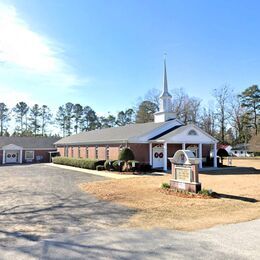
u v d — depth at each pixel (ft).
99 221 29.27
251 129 212.02
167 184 51.83
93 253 19.70
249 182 61.21
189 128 92.27
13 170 96.84
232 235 24.16
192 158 46.75
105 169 93.04
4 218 30.37
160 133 96.43
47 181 64.28
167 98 107.14
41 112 267.39
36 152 153.99
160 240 22.70
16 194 45.88
